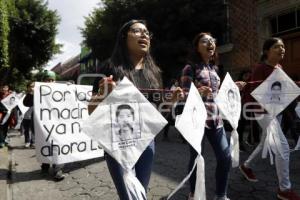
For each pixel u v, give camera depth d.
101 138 2.28
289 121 4.89
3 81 20.81
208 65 3.49
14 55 20.64
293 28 10.09
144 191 2.37
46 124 5.16
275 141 3.66
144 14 12.91
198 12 12.48
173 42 12.49
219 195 3.42
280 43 3.85
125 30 2.59
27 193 4.37
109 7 13.88
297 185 4.19
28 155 6.95
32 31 20.62
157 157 6.03
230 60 12.51
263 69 3.94
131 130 2.36
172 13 12.49
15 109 10.06
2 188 4.48
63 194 4.30
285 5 10.12
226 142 3.41
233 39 12.34
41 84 5.21
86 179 4.89
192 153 3.39
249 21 11.58
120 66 2.54
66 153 5.18
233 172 4.81
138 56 2.64
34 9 20.94
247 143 6.85
